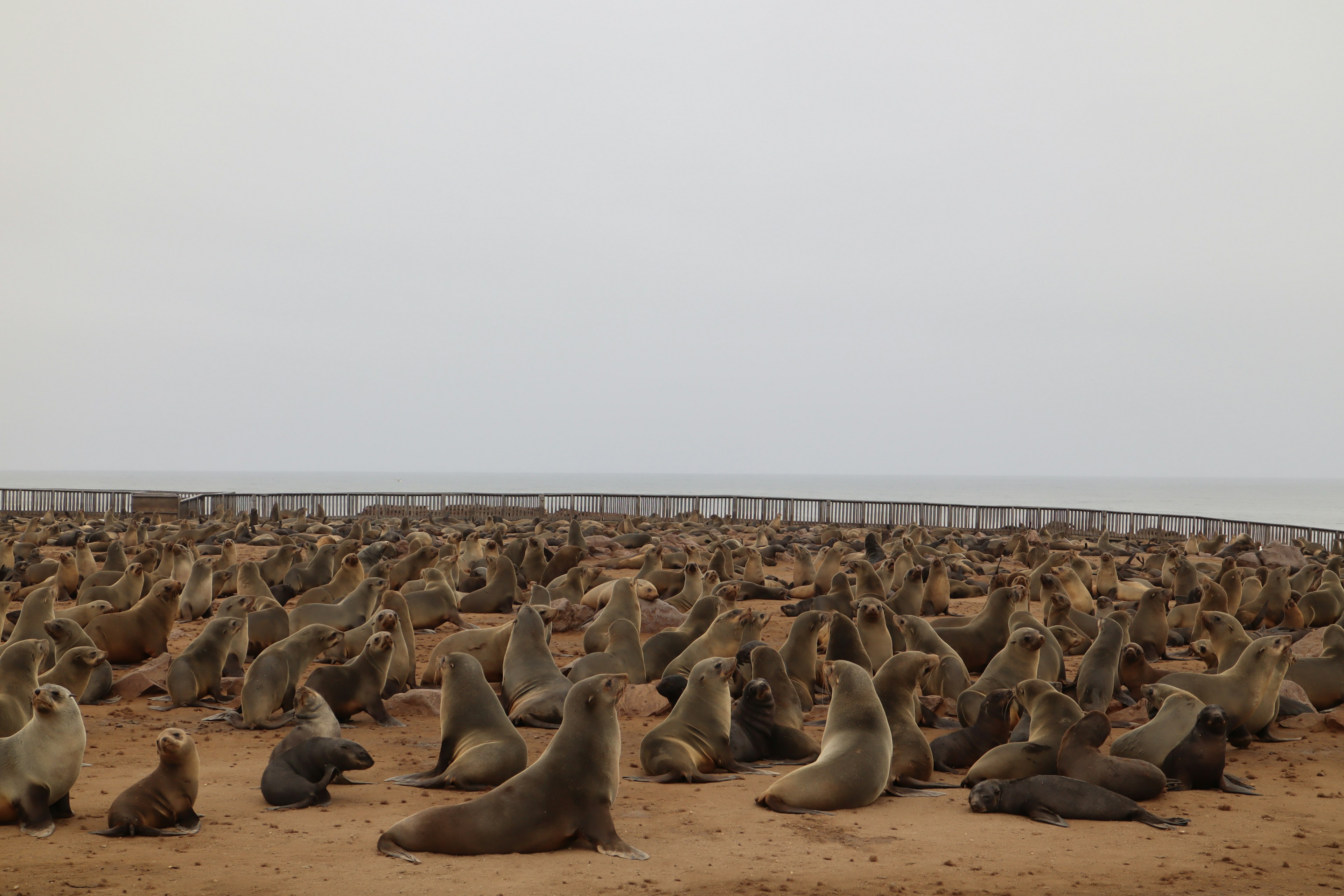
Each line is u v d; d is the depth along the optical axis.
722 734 8.87
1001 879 6.10
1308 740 10.58
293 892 5.56
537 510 55.47
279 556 20.98
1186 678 10.27
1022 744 8.36
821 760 7.88
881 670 9.34
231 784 8.20
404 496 58.72
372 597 15.52
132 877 5.75
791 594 22.23
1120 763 7.97
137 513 47.50
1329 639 12.61
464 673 8.20
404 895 5.52
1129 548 38.78
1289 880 6.17
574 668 11.77
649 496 62.16
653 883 5.85
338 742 7.72
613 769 6.73
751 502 62.38
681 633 13.23
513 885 5.73
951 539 35.88
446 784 7.79
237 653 12.75
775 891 5.79
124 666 13.79
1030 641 10.91
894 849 6.68
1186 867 6.38
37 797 6.65
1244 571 25.09
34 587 21.50
